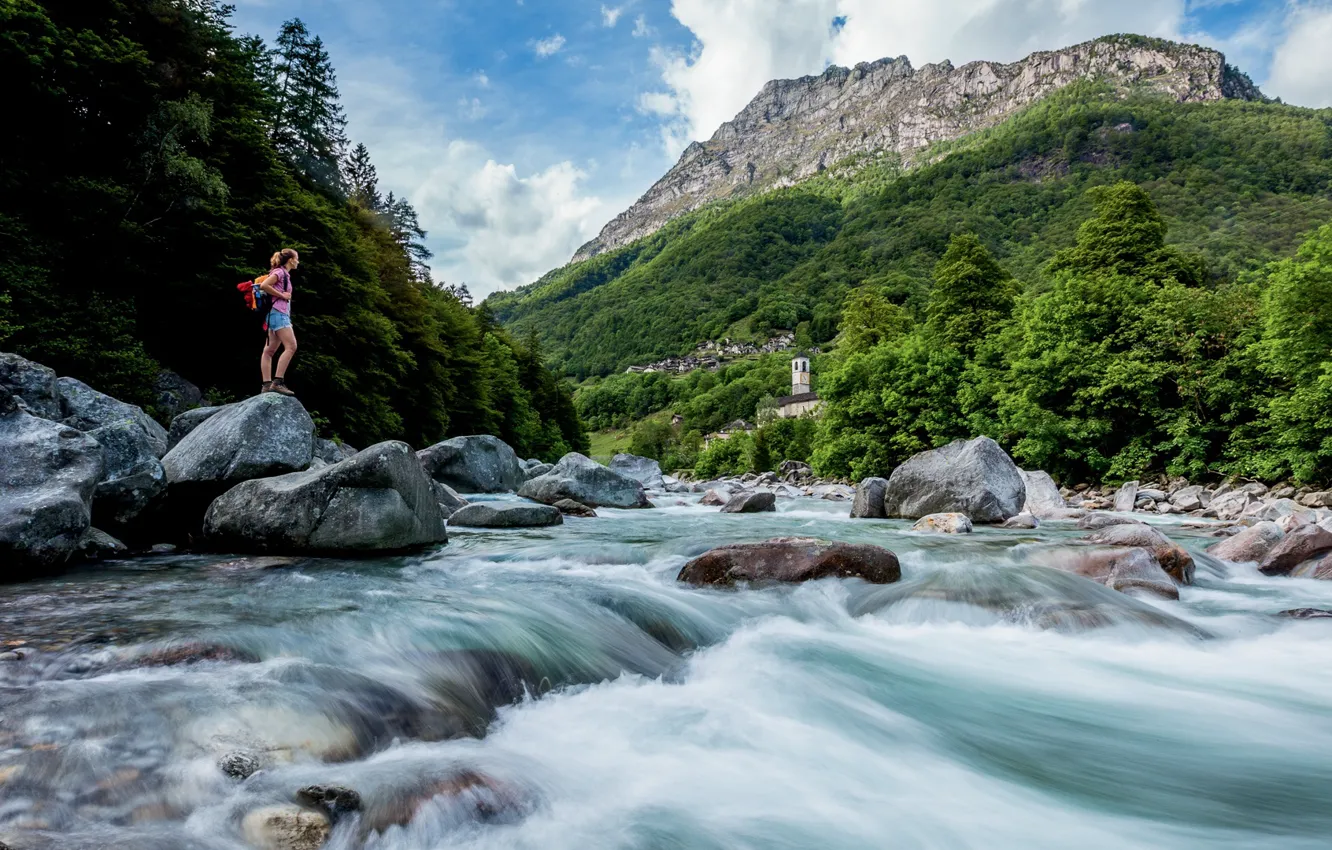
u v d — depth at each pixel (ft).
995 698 18.07
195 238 74.13
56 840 8.62
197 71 81.56
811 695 17.75
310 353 86.22
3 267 55.21
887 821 12.35
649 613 21.81
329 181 135.44
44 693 11.94
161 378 70.85
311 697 12.82
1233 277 277.64
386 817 10.10
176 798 9.84
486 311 255.09
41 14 58.13
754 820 12.12
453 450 73.51
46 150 66.08
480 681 15.57
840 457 131.54
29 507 22.08
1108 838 12.04
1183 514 67.31
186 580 22.41
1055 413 97.25
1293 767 14.76
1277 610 25.71
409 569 26.66
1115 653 21.38
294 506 28.53
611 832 11.35
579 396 637.71
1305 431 73.10
